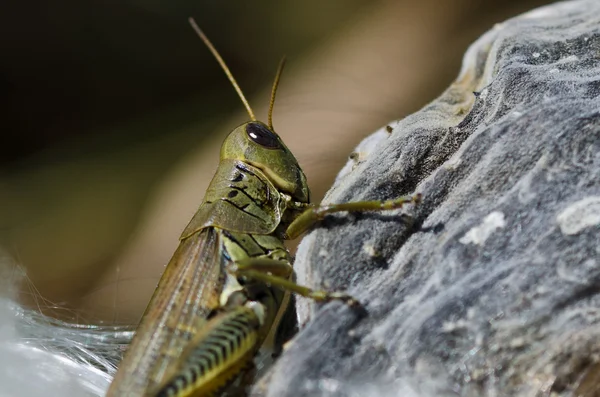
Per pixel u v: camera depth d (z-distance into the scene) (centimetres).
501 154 17
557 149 17
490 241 17
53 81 44
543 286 17
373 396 17
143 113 44
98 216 36
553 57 18
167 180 34
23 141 43
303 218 18
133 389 17
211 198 18
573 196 17
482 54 19
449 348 17
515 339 17
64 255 33
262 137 18
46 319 20
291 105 26
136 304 23
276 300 18
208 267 18
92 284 31
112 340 19
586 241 17
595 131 17
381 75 27
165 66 45
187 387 17
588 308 17
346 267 17
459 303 17
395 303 17
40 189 40
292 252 20
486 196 17
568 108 17
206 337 17
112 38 45
